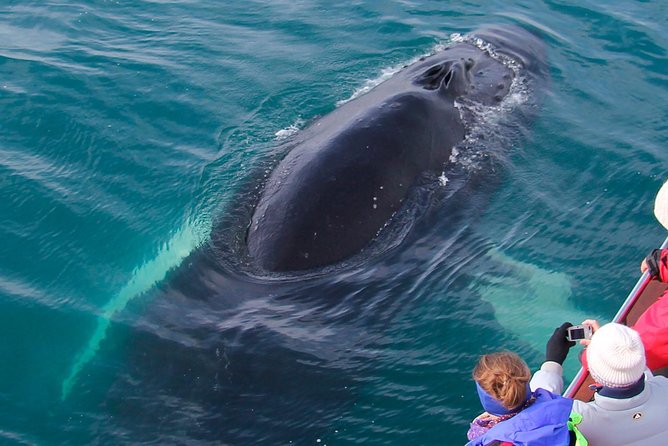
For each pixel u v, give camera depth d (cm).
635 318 805
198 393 875
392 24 1689
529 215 1162
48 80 1449
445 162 1186
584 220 1159
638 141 1331
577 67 1549
